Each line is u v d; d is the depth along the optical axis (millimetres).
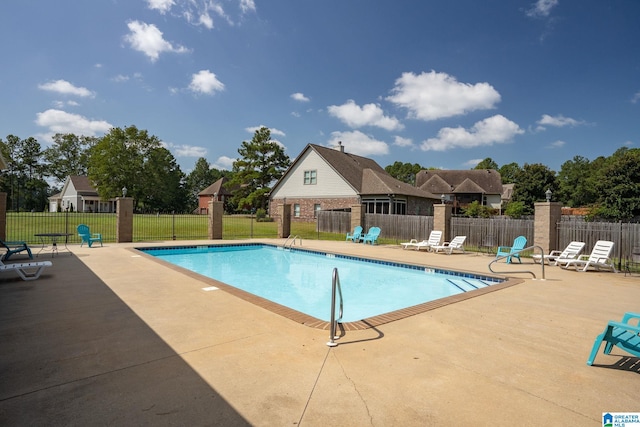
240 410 2680
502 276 9305
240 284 10047
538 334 4613
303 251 15773
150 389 2990
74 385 3041
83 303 5859
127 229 16656
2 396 2832
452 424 2537
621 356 3896
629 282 8516
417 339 4367
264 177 39531
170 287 7137
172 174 66812
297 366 3516
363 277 11078
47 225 23844
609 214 29734
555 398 2947
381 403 2818
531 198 45781
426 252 15156
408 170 97375
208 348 3961
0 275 8273
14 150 66812
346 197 30359
